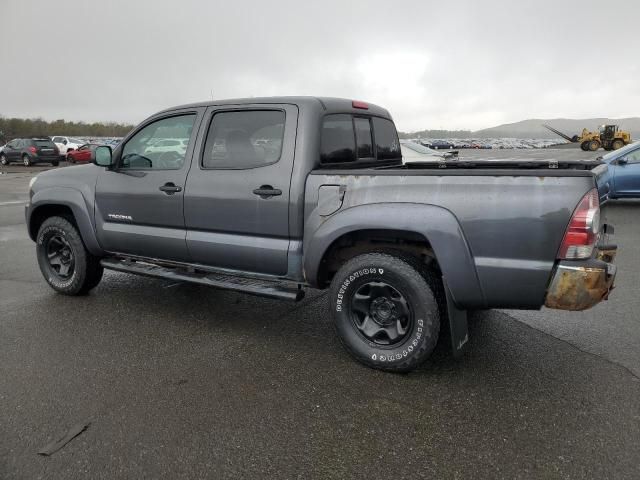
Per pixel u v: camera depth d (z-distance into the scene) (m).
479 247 3.01
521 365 3.52
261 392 3.16
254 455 2.54
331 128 3.88
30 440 2.66
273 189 3.66
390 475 2.38
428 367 3.50
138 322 4.40
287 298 3.70
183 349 3.82
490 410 2.94
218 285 4.03
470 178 3.04
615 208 11.11
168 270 4.45
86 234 4.78
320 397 3.10
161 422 2.83
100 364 3.56
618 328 4.19
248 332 4.17
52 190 4.99
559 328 4.20
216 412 2.93
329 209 3.44
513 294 2.99
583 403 3.00
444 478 2.36
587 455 2.51
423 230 3.10
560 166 3.84
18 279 5.85
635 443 2.60
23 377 3.36
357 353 3.47
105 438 2.68
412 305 3.24
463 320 3.31
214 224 4.00
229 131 3.96
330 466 2.46
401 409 2.96
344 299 3.48
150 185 4.32
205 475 2.39
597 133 43.03
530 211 2.88
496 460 2.48
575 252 2.83
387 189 3.25
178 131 4.27
